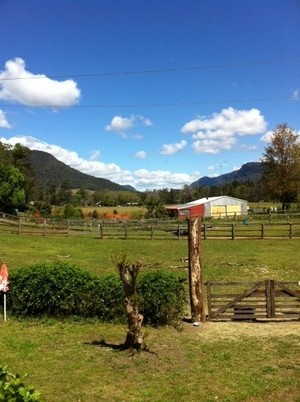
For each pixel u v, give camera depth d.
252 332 12.00
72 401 7.94
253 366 9.58
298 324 12.73
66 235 37.72
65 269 13.59
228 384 8.66
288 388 8.50
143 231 40.12
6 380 4.06
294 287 17.73
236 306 13.13
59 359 9.98
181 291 12.76
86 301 13.08
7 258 23.84
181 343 11.05
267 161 70.12
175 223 43.31
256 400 8.04
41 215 67.44
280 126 69.25
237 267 22.16
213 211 66.19
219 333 11.91
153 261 24.42
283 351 10.50
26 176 86.12
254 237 35.03
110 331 12.09
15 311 13.55
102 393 8.27
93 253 27.14
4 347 10.84
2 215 50.66
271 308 13.14
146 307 12.42
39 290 13.23
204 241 33.16
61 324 12.77
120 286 12.87
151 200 69.00
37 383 8.69
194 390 8.40
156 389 8.44
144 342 10.51
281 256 25.52
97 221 44.56
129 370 9.31
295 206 74.94
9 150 88.44
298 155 68.62
